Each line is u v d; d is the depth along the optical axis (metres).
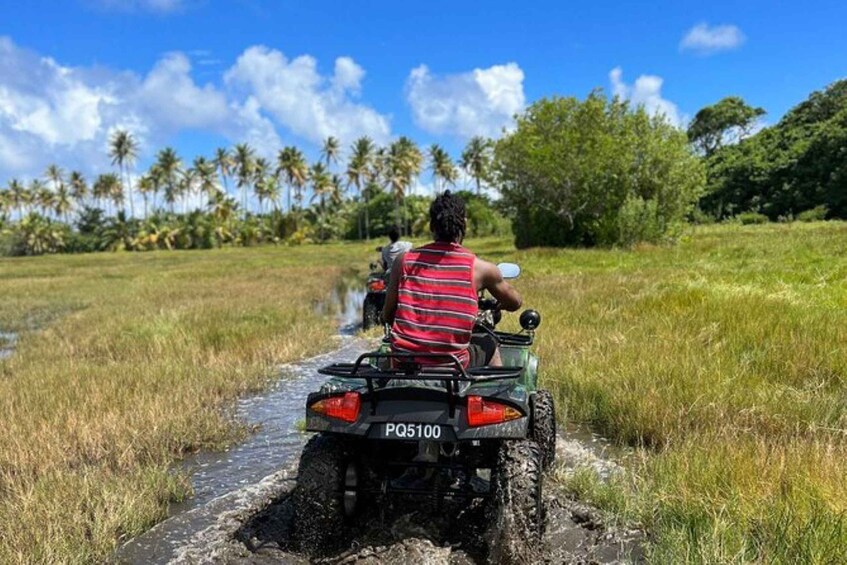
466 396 3.59
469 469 3.88
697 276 15.44
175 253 68.75
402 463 3.83
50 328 14.13
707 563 3.32
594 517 4.16
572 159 29.77
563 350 8.60
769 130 67.12
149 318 13.84
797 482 3.99
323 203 100.00
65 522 4.05
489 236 70.81
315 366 9.58
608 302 12.21
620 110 31.83
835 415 5.60
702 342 8.28
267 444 6.07
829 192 52.66
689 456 4.68
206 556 3.80
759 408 5.70
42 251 92.62
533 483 3.53
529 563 3.48
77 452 5.64
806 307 9.99
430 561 3.62
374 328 12.27
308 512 3.79
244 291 20.48
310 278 25.92
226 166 98.25
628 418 5.82
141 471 5.00
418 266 3.88
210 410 6.99
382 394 3.65
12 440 5.71
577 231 32.62
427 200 98.88
